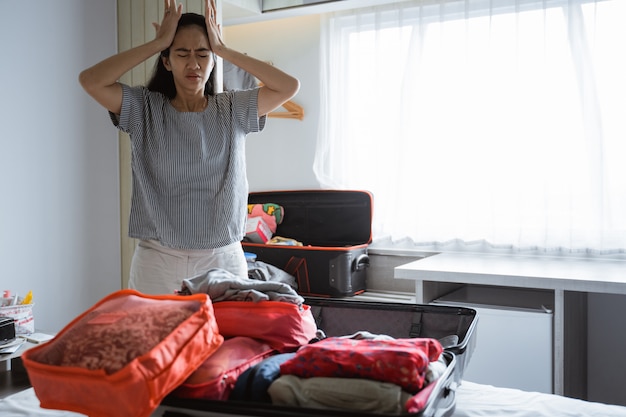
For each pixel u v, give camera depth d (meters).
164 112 1.88
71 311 3.10
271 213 3.68
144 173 1.87
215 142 1.89
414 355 1.02
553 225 3.13
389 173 3.50
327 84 3.60
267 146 3.86
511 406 1.41
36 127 2.90
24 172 2.84
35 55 2.88
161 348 0.95
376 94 3.50
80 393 0.95
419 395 1.00
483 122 3.28
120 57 1.79
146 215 1.88
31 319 2.25
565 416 1.35
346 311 1.80
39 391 1.00
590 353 3.12
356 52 3.54
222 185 1.90
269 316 1.23
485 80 3.26
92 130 3.19
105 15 3.23
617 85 2.99
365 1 3.28
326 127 3.62
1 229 2.75
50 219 2.97
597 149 3.00
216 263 1.90
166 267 1.88
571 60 3.06
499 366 2.58
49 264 2.97
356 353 1.04
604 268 2.74
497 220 3.25
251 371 1.08
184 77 1.84
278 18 3.62
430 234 3.41
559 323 2.47
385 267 3.52
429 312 1.72
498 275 2.57
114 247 3.32
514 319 2.55
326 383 1.02
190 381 1.04
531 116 3.16
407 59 3.39
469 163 3.31
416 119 3.41
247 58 1.89
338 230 3.59
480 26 3.26
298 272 3.35
